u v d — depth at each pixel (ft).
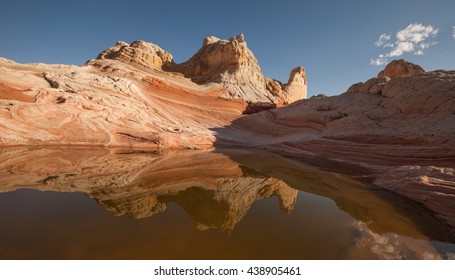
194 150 60.44
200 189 27.14
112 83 76.13
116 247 13.34
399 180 29.91
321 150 58.65
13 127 47.83
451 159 38.32
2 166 31.42
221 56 137.28
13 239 13.65
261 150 67.56
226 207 21.59
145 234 15.07
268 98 127.75
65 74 70.54
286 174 37.58
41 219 16.55
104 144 55.01
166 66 140.36
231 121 97.86
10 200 20.06
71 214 17.72
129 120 65.72
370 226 18.67
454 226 19.42
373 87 75.61
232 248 14.02
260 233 16.30
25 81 59.62
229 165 42.50
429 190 25.23
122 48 122.93
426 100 52.39
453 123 43.88
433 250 15.37
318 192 28.32
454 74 55.98
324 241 15.66
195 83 122.31
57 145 50.47
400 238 16.81
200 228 16.48
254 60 148.36
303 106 89.51
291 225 18.11
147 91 93.09
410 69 93.15
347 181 34.09
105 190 24.43
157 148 59.77
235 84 124.67
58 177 28.17
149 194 23.94
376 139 51.42
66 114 55.67
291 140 70.79
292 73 174.19
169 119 79.77
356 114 65.31
